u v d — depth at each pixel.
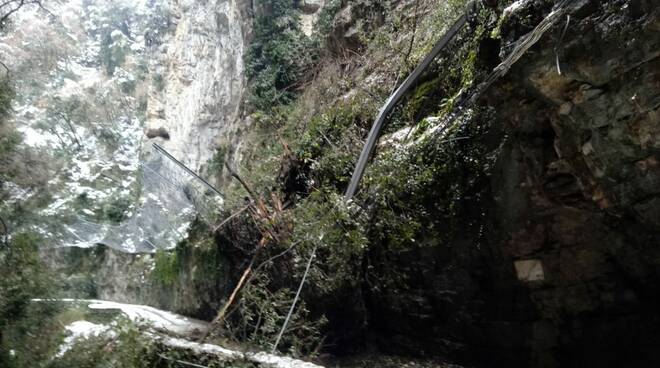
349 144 6.77
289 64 9.23
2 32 6.20
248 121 9.54
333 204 5.98
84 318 5.98
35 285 4.85
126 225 8.86
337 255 5.85
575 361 4.88
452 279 5.60
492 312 5.37
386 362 6.21
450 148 5.21
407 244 5.79
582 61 3.74
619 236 4.38
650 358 4.41
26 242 4.93
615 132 3.82
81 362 4.95
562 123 4.20
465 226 5.29
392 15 7.59
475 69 4.91
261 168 7.88
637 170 3.88
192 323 8.56
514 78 4.32
